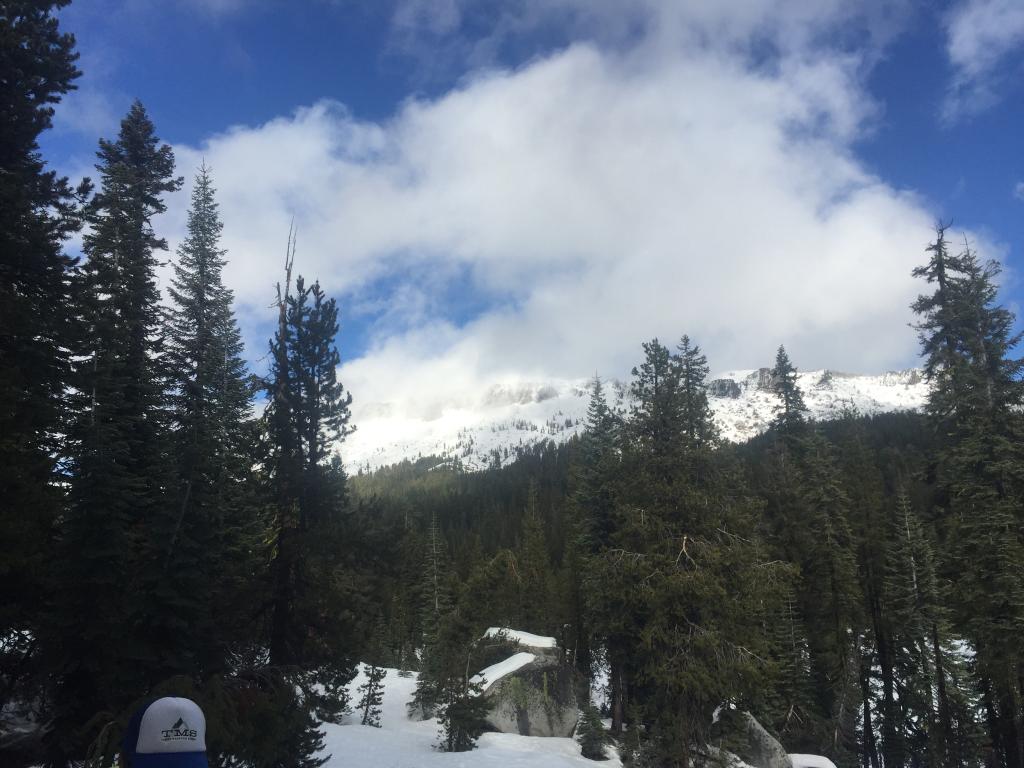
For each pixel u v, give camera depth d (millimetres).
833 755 34656
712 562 21250
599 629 23984
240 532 19391
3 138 16656
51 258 16516
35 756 16469
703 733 21672
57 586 14719
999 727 27375
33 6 17594
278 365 18125
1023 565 22750
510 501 128500
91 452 16000
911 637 35062
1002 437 24266
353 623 16938
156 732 3137
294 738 12844
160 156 28344
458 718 26234
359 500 18484
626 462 24625
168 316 26984
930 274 28438
